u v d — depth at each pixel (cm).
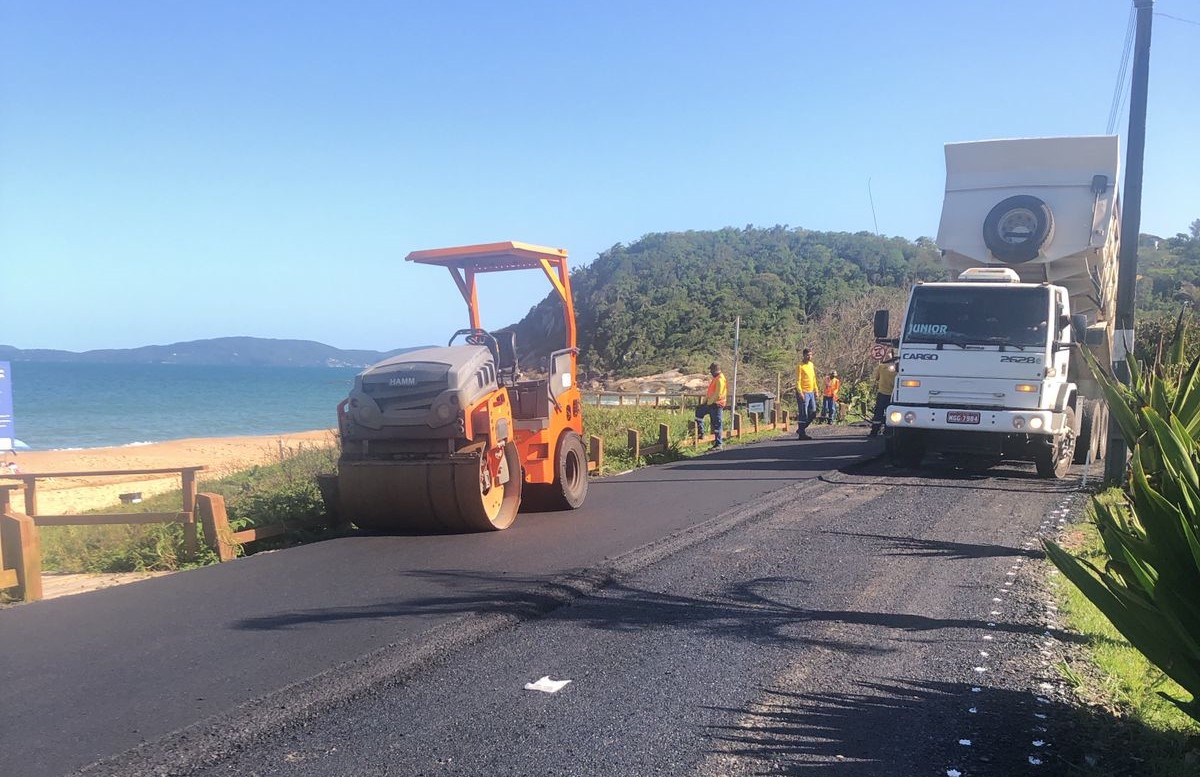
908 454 1450
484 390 966
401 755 423
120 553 898
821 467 1470
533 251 1070
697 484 1296
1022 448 1343
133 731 445
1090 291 1430
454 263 1143
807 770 410
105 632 606
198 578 757
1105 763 423
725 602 679
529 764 413
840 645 582
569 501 1089
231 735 441
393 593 696
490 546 874
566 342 1152
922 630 614
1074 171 1359
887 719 468
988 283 1325
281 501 1023
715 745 434
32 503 902
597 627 618
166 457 3025
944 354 1312
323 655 553
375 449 950
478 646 579
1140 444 511
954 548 862
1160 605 409
